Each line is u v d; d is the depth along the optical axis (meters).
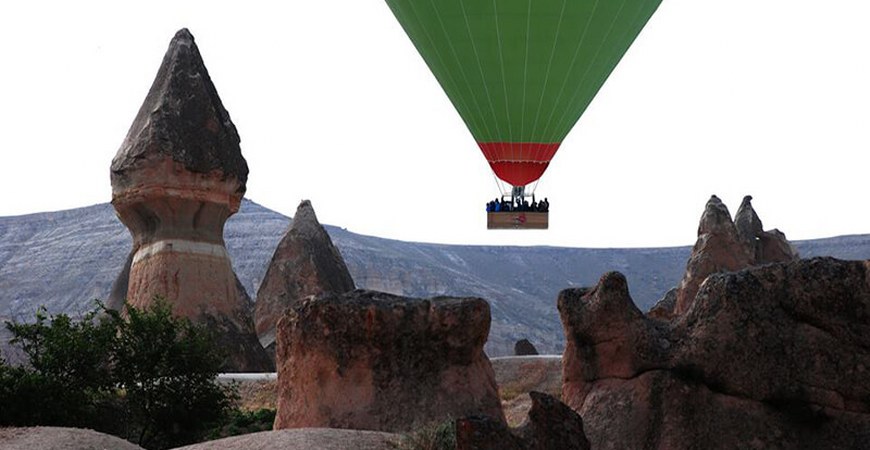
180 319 32.28
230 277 48.28
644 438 19.11
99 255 135.75
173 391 29.38
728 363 19.25
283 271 60.09
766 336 19.25
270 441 18.38
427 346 21.52
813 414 18.92
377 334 21.39
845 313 19.12
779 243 60.69
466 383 21.50
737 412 19.06
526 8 40.59
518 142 43.59
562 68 41.75
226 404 30.16
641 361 19.66
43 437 20.23
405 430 20.39
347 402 21.22
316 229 61.84
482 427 16.47
